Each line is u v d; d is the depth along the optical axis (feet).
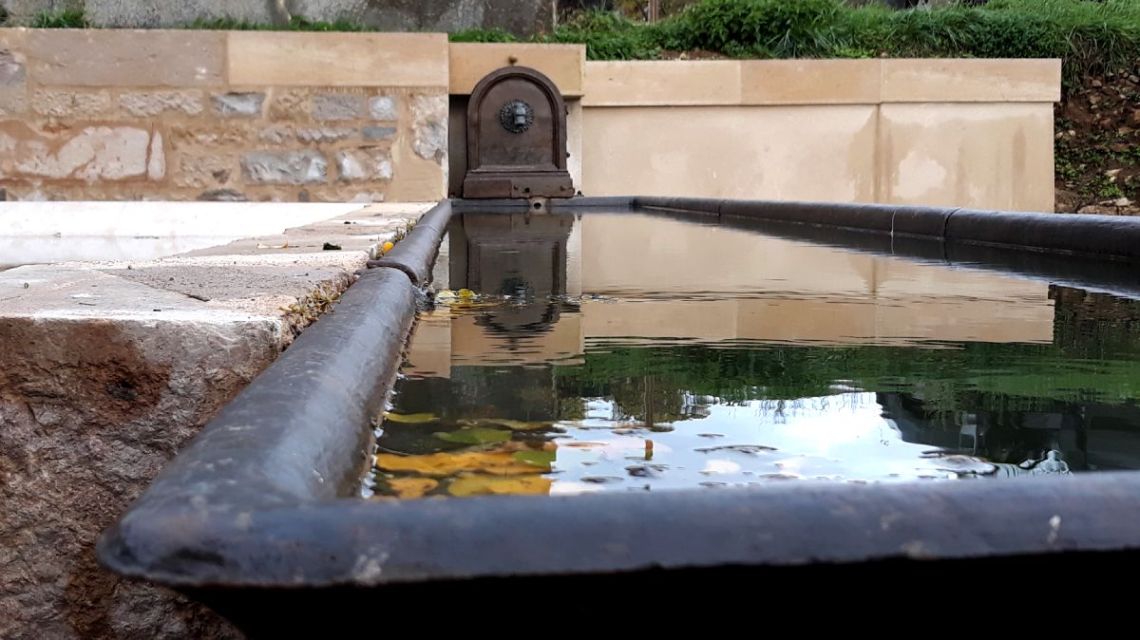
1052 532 1.62
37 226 17.83
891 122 25.21
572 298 7.20
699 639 1.69
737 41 27.25
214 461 1.98
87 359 3.39
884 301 7.01
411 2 26.30
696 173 25.20
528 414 3.63
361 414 3.09
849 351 4.99
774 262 10.10
